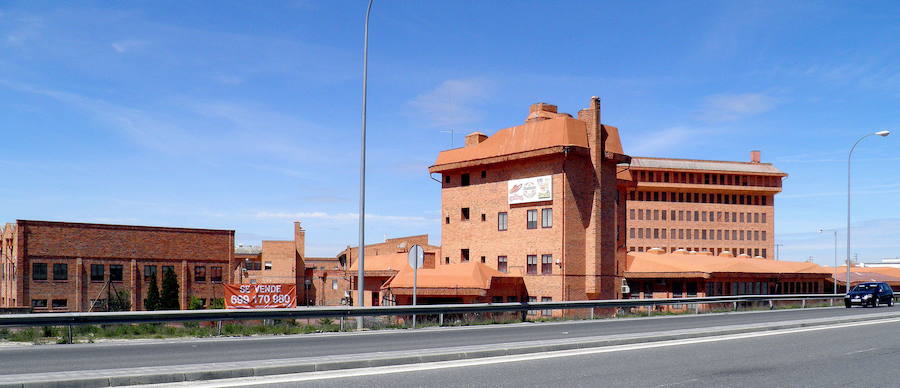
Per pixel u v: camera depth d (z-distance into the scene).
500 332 23.73
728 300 40.91
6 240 66.75
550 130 50.88
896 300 54.12
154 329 22.95
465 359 15.53
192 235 71.88
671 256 63.16
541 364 14.78
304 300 97.69
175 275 68.81
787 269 65.75
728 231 133.12
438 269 51.56
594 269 49.62
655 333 21.27
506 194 53.38
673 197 130.62
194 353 16.47
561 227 49.03
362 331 24.58
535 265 50.75
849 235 51.78
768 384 12.47
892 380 13.04
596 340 18.80
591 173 51.00
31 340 20.36
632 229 127.31
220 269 73.25
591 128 51.22
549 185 50.06
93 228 66.25
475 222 55.72
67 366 13.86
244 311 23.16
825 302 50.44
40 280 63.19
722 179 133.12
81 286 65.06
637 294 60.97
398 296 52.50
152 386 11.67
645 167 127.88
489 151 54.59
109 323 20.58
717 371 14.01
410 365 14.45
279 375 12.95
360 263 25.94
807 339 21.28
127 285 67.69
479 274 49.69
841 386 12.34
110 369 13.16
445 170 57.53
